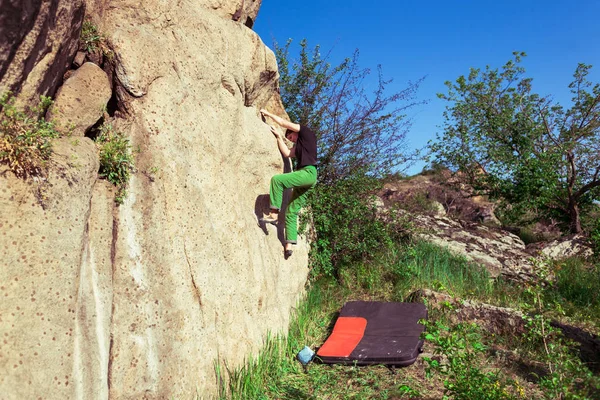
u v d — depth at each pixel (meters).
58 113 3.07
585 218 12.64
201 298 3.81
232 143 4.84
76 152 2.94
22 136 2.60
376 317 5.72
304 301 6.43
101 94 3.38
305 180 5.45
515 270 8.34
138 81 3.58
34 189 2.63
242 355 4.27
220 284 4.09
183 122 3.98
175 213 3.71
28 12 2.51
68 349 2.65
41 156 2.69
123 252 3.25
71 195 2.81
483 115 13.02
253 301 4.64
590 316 6.36
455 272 7.77
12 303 2.44
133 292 3.24
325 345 5.12
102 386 2.88
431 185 16.28
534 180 11.91
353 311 5.96
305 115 8.26
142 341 3.20
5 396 2.32
